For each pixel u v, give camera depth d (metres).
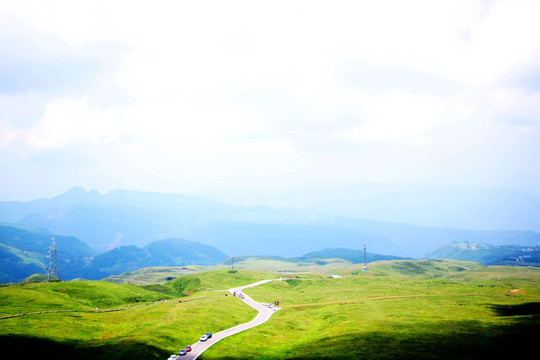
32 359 126.25
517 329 144.00
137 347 131.62
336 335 155.50
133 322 177.62
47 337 146.00
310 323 189.25
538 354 115.19
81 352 133.50
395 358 116.69
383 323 169.25
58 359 127.12
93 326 168.50
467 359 114.75
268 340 155.12
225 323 178.00
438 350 123.88
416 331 151.38
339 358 120.25
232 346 142.38
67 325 163.50
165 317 180.62
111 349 133.00
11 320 163.38
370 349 128.00
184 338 149.62
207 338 151.25
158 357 126.31
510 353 117.94
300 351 136.50
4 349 131.62
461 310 191.50
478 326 154.12
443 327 155.38
